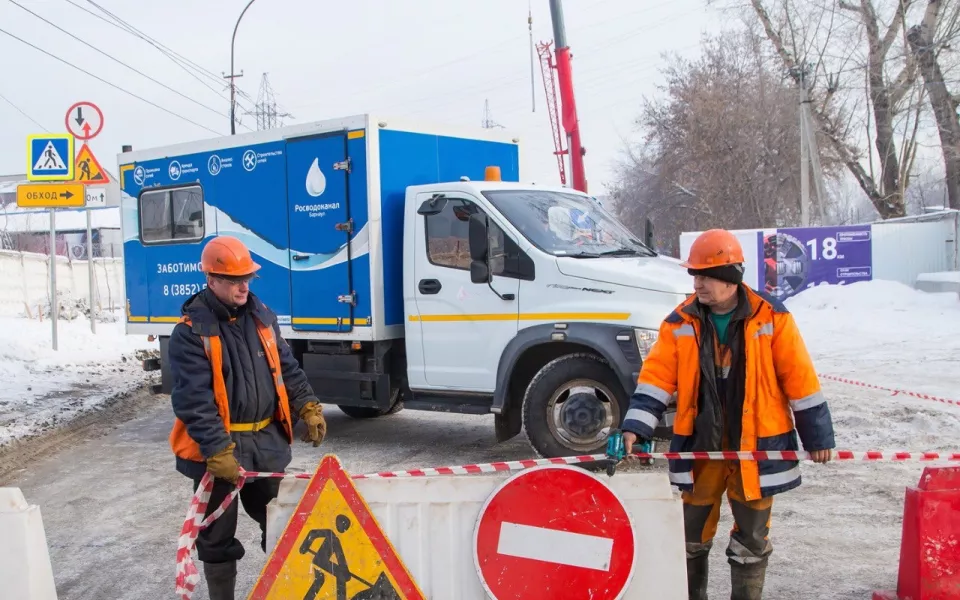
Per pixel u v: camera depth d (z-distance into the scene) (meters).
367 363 8.55
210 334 4.11
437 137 8.85
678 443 3.97
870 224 23.58
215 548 4.29
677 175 39.03
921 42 28.91
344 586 3.63
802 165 27.22
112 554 5.84
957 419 8.11
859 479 6.70
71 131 15.55
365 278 8.27
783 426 3.83
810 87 30.28
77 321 22.70
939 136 29.39
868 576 4.88
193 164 9.78
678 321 3.94
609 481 3.57
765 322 3.80
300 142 8.69
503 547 3.62
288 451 4.46
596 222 8.17
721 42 37.53
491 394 7.75
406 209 8.17
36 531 3.95
